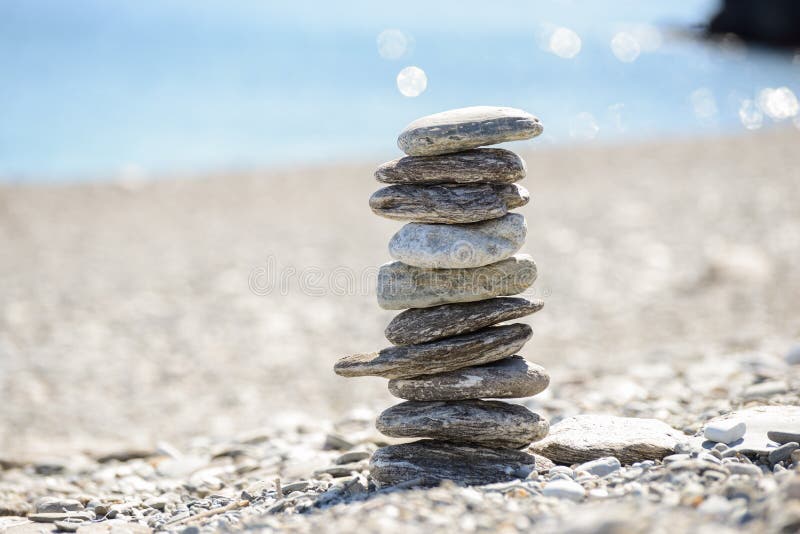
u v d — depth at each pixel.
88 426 1.76
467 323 1.28
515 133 1.26
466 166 1.27
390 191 1.28
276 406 1.83
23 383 1.93
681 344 1.96
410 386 1.29
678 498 1.16
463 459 1.28
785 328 1.98
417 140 1.26
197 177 4.31
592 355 1.97
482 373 1.28
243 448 1.53
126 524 1.26
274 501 1.29
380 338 2.22
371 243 3.08
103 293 2.60
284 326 2.33
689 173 3.90
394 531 1.14
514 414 1.28
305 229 3.32
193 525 1.23
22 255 3.01
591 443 1.30
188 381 1.97
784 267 2.50
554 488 1.20
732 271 2.48
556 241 2.97
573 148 4.67
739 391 1.51
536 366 1.30
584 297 2.44
